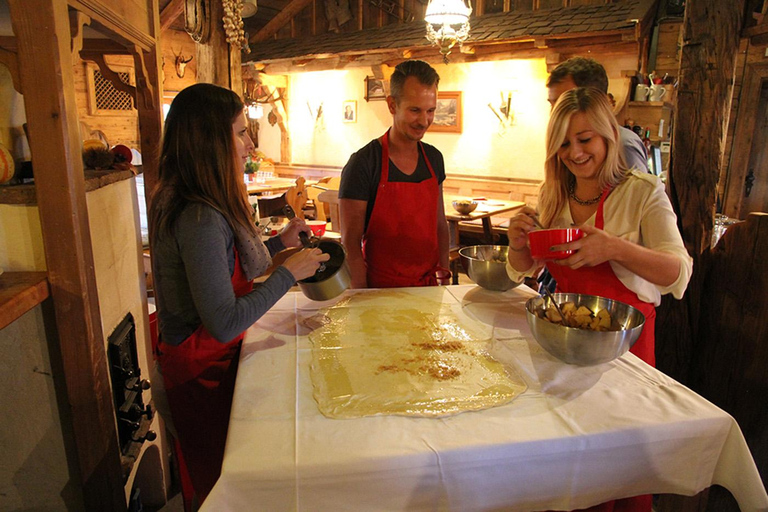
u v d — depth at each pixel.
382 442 0.98
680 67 2.41
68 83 1.27
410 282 2.19
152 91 2.12
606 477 1.05
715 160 2.35
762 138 5.57
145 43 2.01
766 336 1.93
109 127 7.17
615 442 1.02
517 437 1.00
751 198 5.73
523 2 6.48
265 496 0.91
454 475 0.97
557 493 1.03
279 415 1.08
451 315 1.65
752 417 1.98
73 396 1.37
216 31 4.71
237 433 1.01
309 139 8.69
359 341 1.45
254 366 1.30
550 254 1.34
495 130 6.68
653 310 1.63
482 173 6.91
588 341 1.20
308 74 8.41
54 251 1.28
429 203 2.15
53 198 1.26
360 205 2.14
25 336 1.31
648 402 1.13
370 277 2.23
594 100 1.53
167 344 1.45
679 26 5.12
